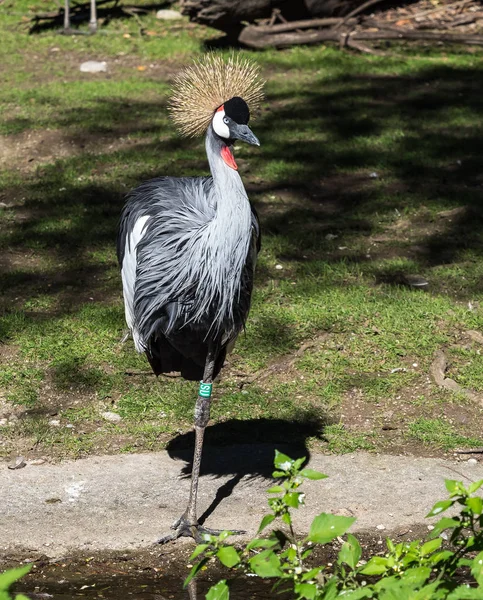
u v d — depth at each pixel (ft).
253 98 14.53
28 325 21.24
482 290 23.03
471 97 36.55
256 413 18.57
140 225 15.29
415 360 20.16
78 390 19.11
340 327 21.27
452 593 8.51
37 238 25.45
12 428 17.88
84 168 29.89
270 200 28.02
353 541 9.89
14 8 49.11
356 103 35.83
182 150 31.30
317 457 17.22
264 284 23.22
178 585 14.02
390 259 24.52
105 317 21.56
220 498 16.05
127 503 15.84
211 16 41.22
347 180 29.40
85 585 13.94
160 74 39.40
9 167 30.22
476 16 45.50
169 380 19.61
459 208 27.12
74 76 39.14
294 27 42.50
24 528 15.08
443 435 17.79
